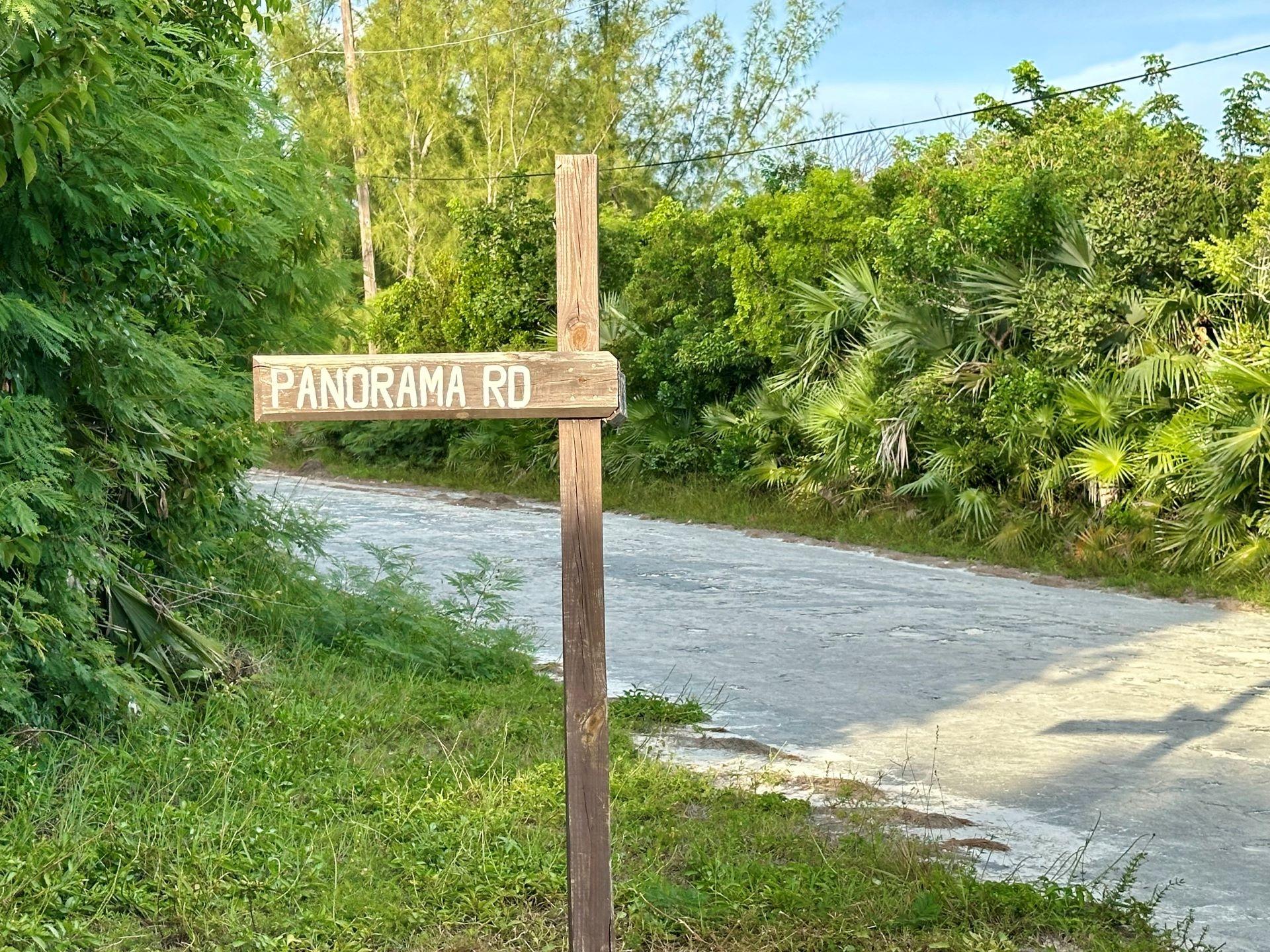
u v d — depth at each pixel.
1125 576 13.27
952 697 8.17
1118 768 6.64
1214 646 10.00
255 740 5.97
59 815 4.81
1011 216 15.48
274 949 3.95
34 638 5.27
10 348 5.47
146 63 5.59
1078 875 5.02
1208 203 14.46
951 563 14.70
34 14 4.32
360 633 8.27
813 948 4.07
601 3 39.47
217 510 7.71
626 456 21.64
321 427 28.22
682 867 4.77
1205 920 4.65
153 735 5.75
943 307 16.39
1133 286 14.77
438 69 38.31
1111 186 15.05
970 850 5.27
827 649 9.59
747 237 19.75
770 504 18.72
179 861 4.43
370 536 16.14
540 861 4.65
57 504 5.25
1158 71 18.80
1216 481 13.21
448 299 26.97
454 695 7.29
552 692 7.67
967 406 15.78
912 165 19.61
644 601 11.66
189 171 5.70
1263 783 6.40
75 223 5.37
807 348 18.75
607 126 39.03
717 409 20.03
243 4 7.68
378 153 37.72
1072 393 14.47
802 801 5.64
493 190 37.50
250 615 7.88
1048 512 14.99
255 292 8.60
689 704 7.49
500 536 16.36
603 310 22.66
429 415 3.42
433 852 4.74
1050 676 8.83
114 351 5.90
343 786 5.43
